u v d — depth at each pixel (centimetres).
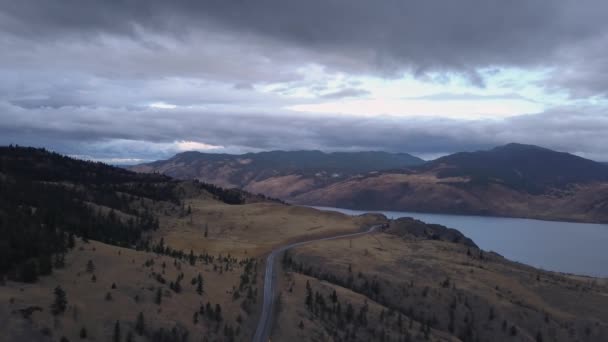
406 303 16538
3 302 8331
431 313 16100
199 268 14625
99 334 8550
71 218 18625
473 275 19650
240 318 11269
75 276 10488
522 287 18988
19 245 11069
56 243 12106
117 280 10831
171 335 9350
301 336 10975
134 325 9206
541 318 16300
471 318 16025
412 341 13088
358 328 12875
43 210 16100
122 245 16938
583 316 16912
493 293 17662
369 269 19262
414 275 19050
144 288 10856
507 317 16125
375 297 16775
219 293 12488
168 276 12288
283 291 13988
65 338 8019
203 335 9869
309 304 13175
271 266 18500
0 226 12075
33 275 9719
